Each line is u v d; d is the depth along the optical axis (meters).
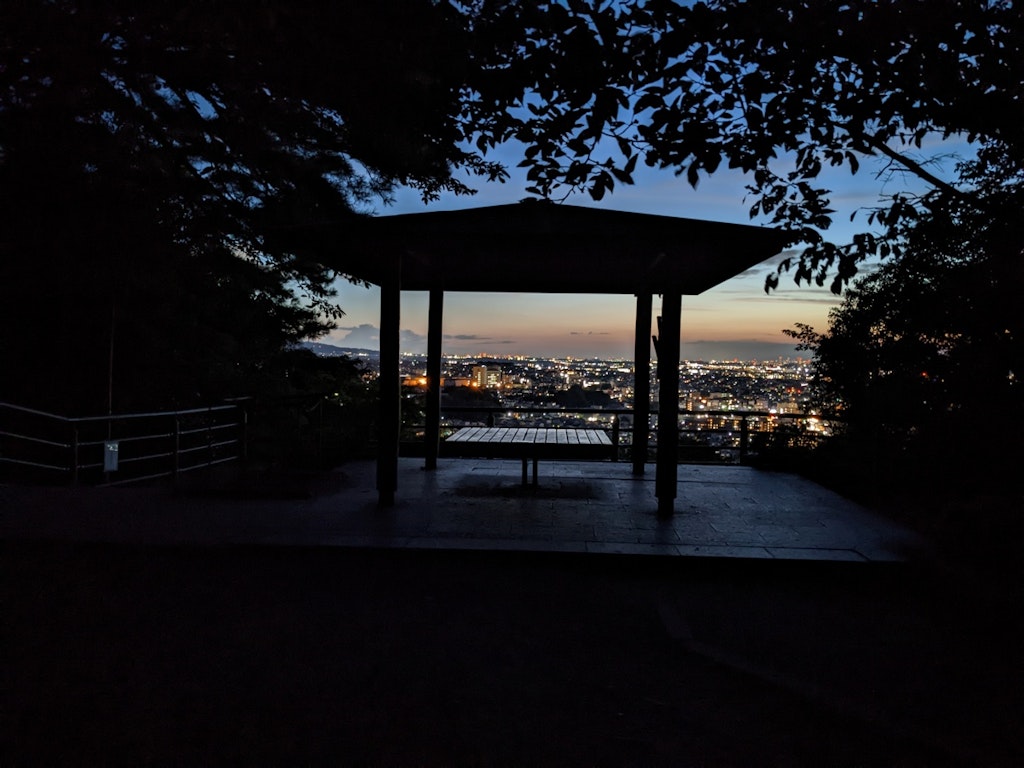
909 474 8.18
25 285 11.45
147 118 10.34
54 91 8.62
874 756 3.16
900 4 4.09
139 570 5.74
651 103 4.57
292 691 3.71
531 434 9.62
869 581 5.81
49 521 6.83
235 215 12.22
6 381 12.60
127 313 12.24
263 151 11.12
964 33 4.13
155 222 11.02
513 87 4.63
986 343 5.97
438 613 4.94
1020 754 3.21
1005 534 5.50
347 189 12.91
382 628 4.64
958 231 5.08
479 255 8.30
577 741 3.26
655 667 4.12
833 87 4.64
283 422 12.67
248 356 14.69
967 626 4.85
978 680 4.01
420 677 3.91
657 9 4.22
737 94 4.70
